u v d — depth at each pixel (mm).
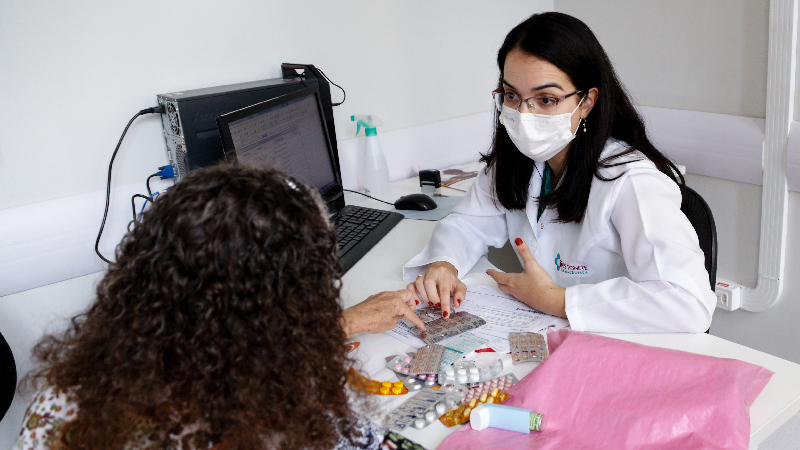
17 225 1470
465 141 2270
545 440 757
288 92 1647
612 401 789
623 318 1027
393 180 2104
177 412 542
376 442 689
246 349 537
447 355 993
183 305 538
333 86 1909
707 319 1006
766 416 777
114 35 1512
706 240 1208
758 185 1835
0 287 1485
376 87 2004
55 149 1499
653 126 2098
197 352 528
